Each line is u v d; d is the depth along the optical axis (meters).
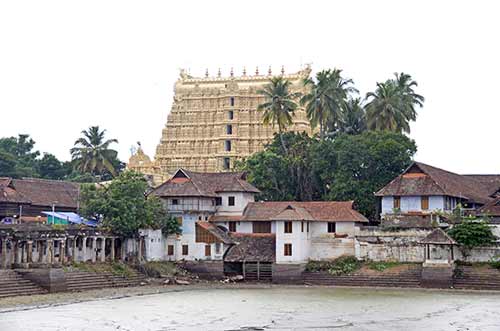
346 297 78.38
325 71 122.25
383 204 101.25
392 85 121.06
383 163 107.56
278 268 95.12
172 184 103.88
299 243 95.06
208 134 150.00
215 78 153.88
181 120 152.38
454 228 92.31
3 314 63.50
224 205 105.56
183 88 154.00
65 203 105.56
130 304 71.75
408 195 99.31
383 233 96.44
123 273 90.25
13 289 75.06
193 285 92.44
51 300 72.62
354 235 97.81
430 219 96.19
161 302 73.69
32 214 100.50
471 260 91.94
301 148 119.31
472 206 109.38
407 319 61.59
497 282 86.38
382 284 90.94
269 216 101.75
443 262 88.56
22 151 161.75
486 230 91.25
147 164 147.50
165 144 152.25
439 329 56.62
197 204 101.75
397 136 109.81
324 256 99.00
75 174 150.25
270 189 117.25
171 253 102.00
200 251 100.06
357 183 107.25
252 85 151.38
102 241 93.50
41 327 56.97
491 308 68.56
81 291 81.06
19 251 84.12
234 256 99.00
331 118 122.31
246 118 148.50
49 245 84.06
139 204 95.62
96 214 95.88
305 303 72.81
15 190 99.62
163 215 101.31
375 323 59.41
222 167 146.12
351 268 94.69
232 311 66.69
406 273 91.50
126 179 97.44
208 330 56.25
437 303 72.50
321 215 99.50
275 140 126.94
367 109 119.69
